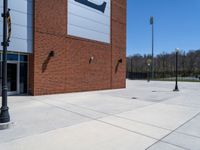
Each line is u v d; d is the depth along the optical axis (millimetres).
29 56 15586
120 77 23781
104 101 13484
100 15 20797
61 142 5965
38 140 6078
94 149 5527
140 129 7379
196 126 7891
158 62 88125
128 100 14195
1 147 5512
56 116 9039
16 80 15469
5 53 7457
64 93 17266
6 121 7246
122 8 23812
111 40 22219
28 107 10930
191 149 5652
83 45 18969
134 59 90438
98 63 20641
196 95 17984
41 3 15523
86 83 19344
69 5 17672
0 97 14211
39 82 15531
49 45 16094
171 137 6590
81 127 7473
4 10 7492
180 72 72375
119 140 6227
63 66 17188
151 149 5598
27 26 14945
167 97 16375
